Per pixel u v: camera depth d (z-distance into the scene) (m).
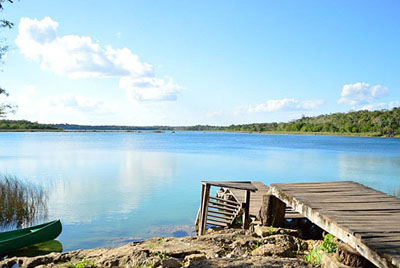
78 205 15.62
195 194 18.41
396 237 4.26
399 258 3.54
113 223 12.77
